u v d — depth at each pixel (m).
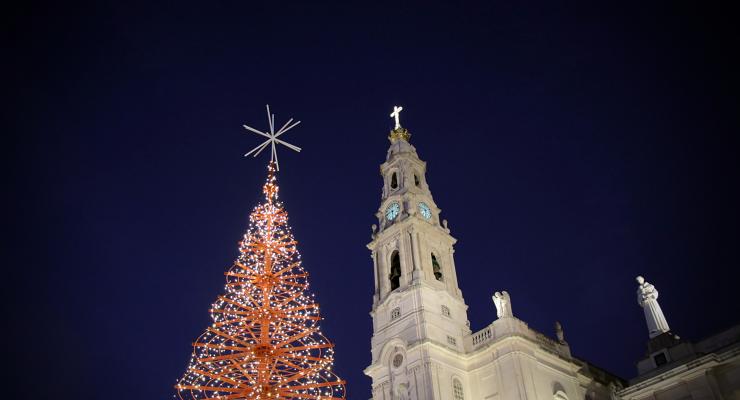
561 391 61.97
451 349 63.28
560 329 69.94
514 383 58.72
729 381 41.44
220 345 55.28
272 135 67.06
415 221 72.31
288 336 57.53
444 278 71.44
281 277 61.12
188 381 54.66
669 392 43.59
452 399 60.03
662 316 58.31
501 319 63.94
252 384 54.25
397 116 88.44
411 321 64.88
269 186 65.94
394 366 63.97
